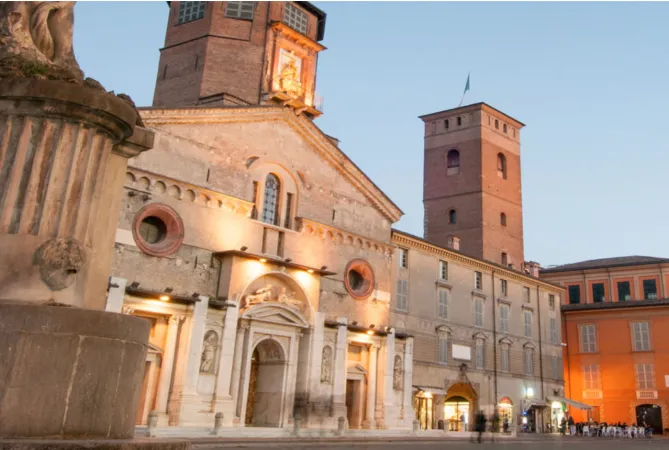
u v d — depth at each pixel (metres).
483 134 77.12
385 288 44.72
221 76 46.66
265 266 36.28
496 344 56.69
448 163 79.38
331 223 41.97
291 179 40.19
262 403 37.25
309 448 26.12
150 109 32.97
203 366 32.66
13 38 9.06
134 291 30.33
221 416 30.81
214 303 33.41
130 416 8.25
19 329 7.58
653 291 75.56
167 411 31.08
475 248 73.12
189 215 34.22
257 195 38.19
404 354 45.09
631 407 67.38
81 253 8.59
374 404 42.00
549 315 65.31
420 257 50.97
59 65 9.27
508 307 59.47
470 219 74.62
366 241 43.97
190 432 29.67
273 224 39.09
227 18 47.91
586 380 70.94
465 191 76.06
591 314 72.31
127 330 8.29
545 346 63.41
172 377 31.64
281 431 33.84
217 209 35.56
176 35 49.06
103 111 8.97
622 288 77.88
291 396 36.81
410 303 49.03
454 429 51.28
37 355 7.56
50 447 6.86
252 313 35.06
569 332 73.31
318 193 41.59
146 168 32.66
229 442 26.89
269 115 39.16
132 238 31.52
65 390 7.63
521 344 60.06
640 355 68.06
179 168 34.16
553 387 63.06
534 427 59.78
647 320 68.62
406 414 43.78
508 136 80.94
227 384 33.16
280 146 39.78
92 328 7.95
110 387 8.00
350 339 41.25
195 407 31.53
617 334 70.12
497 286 58.69
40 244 8.34
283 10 49.97
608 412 68.69
